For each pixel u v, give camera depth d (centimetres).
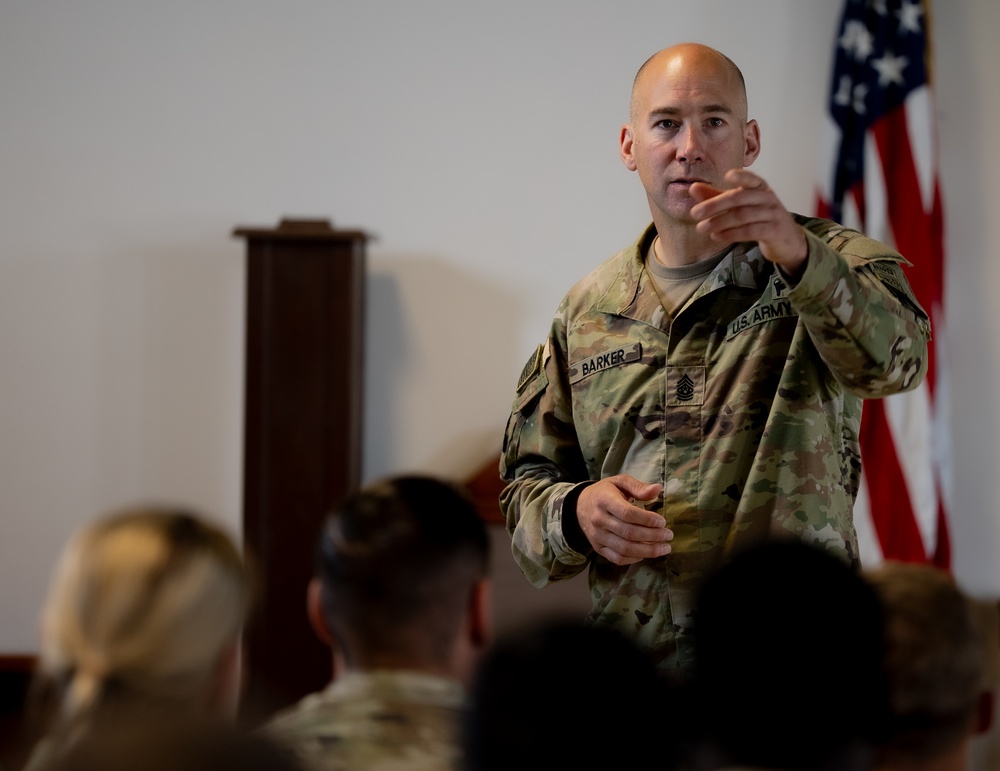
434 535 400
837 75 1314
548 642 316
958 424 1347
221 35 1399
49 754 358
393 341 1393
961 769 381
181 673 374
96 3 1402
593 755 304
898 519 1269
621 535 557
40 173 1404
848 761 318
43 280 1405
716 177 616
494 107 1388
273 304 1299
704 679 329
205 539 395
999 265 1345
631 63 1377
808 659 315
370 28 1393
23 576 1406
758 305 595
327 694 400
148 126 1402
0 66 1404
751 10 1360
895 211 1297
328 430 1298
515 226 1387
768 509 568
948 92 1352
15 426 1406
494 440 1384
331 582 405
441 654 404
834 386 585
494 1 1388
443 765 375
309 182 1398
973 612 394
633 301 639
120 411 1405
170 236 1402
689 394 603
